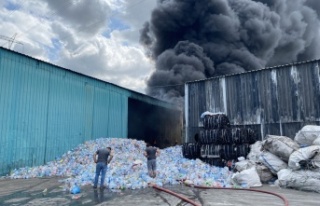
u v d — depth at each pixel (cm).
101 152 955
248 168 1093
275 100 1562
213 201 726
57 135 1549
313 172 904
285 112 1512
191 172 1170
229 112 1758
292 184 925
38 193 846
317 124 1382
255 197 785
